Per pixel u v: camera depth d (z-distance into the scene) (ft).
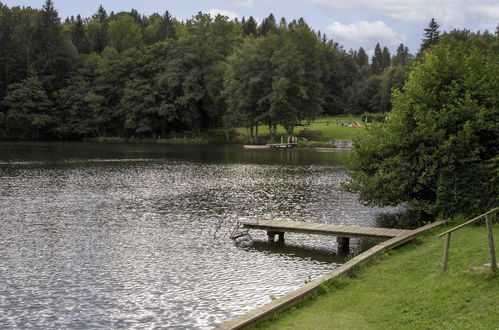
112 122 382.63
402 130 89.40
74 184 144.77
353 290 51.31
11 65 369.50
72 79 375.66
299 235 87.81
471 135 80.48
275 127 332.80
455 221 80.12
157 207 111.75
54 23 393.50
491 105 85.71
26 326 49.88
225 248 78.89
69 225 93.45
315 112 335.47
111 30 494.59
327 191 134.00
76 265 69.36
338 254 75.87
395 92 94.48
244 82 315.99
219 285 61.67
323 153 260.83
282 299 47.06
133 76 370.53
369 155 96.43
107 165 197.06
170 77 343.05
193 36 345.92
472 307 41.37
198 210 108.58
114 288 60.49
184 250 77.51
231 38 392.27
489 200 79.15
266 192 132.36
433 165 83.41
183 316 52.39
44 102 359.05
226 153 260.83
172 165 199.11
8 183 144.56
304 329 41.86
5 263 69.87
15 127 361.51
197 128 366.43
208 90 346.54
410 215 102.22
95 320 51.37
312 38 330.34
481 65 89.92
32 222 95.55
